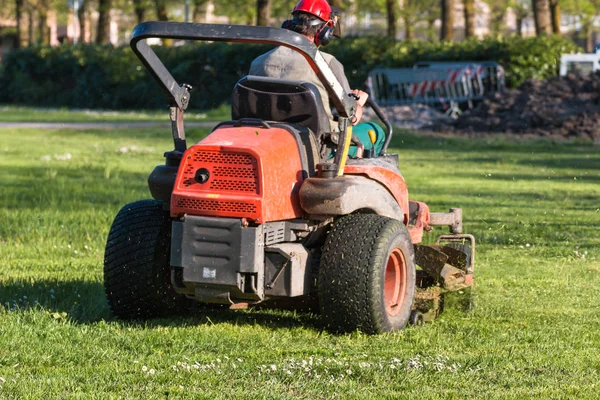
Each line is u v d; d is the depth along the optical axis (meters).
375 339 19.00
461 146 77.81
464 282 22.33
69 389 15.27
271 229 18.58
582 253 30.84
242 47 133.88
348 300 18.94
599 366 17.39
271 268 18.58
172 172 19.50
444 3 147.50
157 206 20.97
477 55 115.75
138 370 16.41
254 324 20.62
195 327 20.00
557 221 37.81
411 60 121.06
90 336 18.88
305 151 19.14
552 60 112.25
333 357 17.62
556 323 21.16
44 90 154.50
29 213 37.78
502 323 21.16
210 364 16.83
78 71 150.00
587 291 24.94
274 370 16.36
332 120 20.94
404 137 82.25
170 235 20.69
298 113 19.50
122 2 176.38
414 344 18.73
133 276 20.22
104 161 61.62
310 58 18.36
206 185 18.19
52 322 19.81
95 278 25.55
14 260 28.53
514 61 112.50
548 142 80.88
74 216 37.25
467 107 111.31
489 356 17.73
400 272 20.22
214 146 18.16
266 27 18.25
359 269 18.92
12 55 158.50
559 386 15.93
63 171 55.28
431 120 97.94
